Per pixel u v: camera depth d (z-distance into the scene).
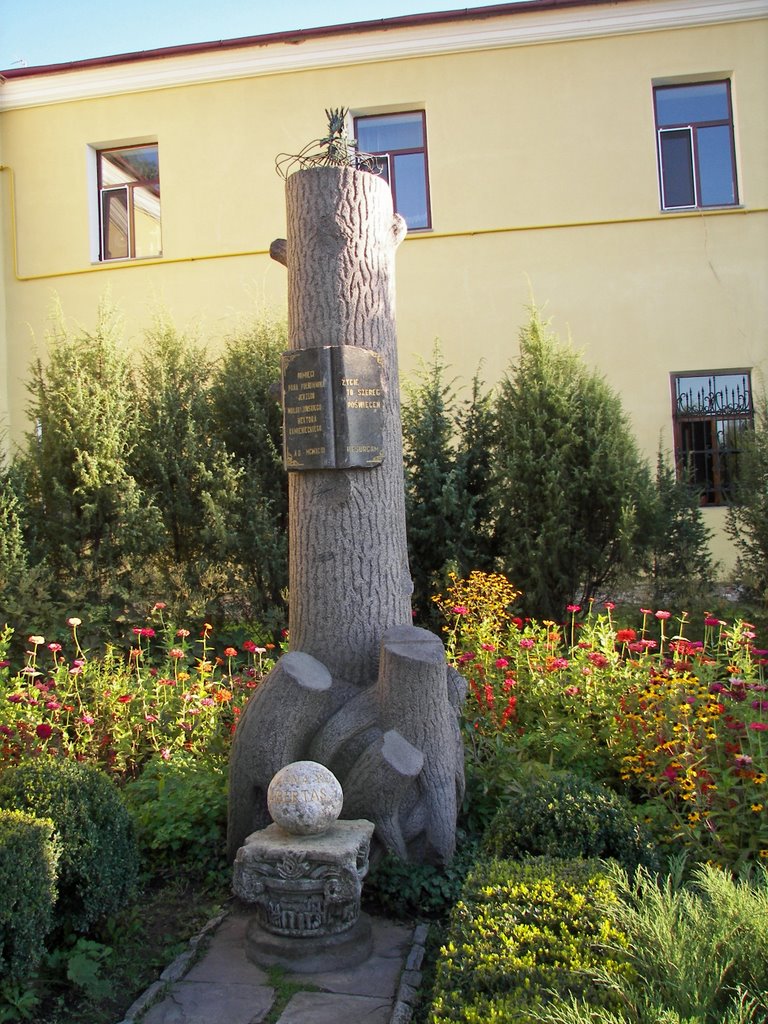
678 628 8.34
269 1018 3.13
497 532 8.73
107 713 5.53
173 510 8.77
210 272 12.90
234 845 4.24
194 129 12.96
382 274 4.85
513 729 5.35
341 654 4.62
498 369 12.28
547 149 12.30
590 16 12.12
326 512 4.67
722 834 3.92
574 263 12.23
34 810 3.45
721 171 12.39
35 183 13.33
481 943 2.65
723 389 12.10
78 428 8.45
